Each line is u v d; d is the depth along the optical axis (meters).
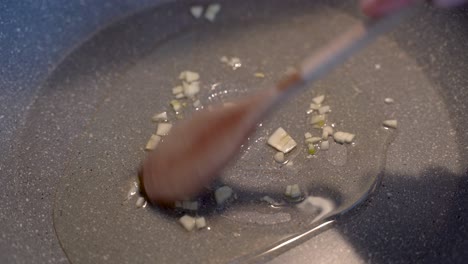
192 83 0.34
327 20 0.37
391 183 0.30
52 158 0.31
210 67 0.35
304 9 0.37
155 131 0.32
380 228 0.28
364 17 0.36
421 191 0.30
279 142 0.31
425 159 0.31
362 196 0.29
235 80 0.34
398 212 0.29
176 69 0.35
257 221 0.29
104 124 0.32
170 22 0.37
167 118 0.33
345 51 0.23
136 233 0.28
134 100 0.33
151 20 0.36
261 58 0.35
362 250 0.28
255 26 0.37
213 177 0.28
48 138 0.32
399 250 0.28
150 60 0.35
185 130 0.27
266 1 0.37
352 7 0.37
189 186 0.27
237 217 0.29
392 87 0.34
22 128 0.32
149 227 0.29
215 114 0.26
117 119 0.33
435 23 0.34
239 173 0.30
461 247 0.27
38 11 0.34
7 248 0.27
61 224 0.29
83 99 0.33
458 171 0.30
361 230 0.28
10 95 0.32
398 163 0.31
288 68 0.35
